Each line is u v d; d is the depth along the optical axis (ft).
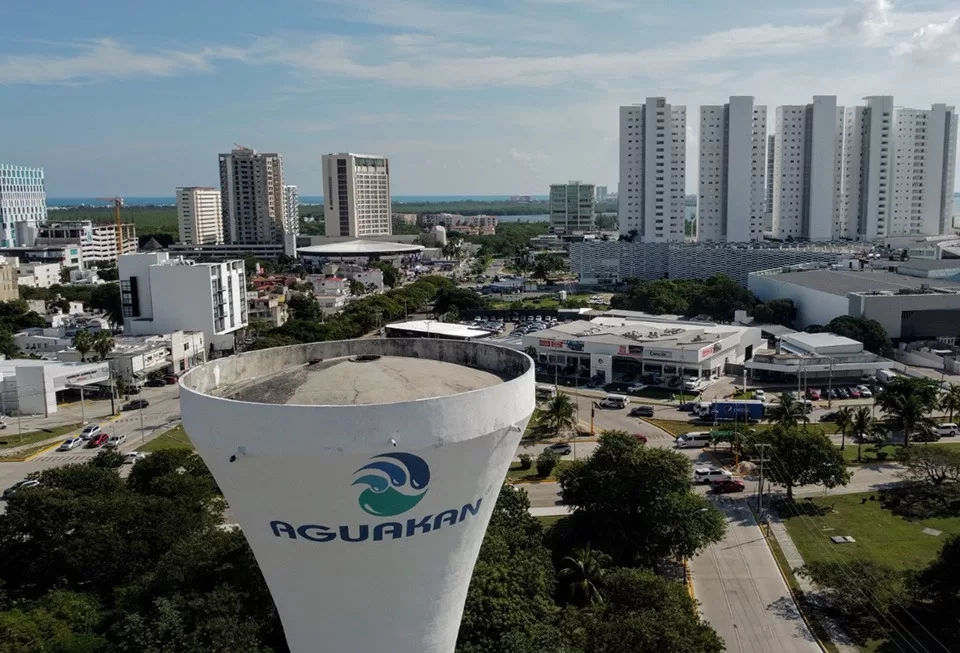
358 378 82.43
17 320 500.74
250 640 138.62
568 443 275.18
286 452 71.05
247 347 442.09
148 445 284.41
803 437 217.36
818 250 586.45
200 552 162.40
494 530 169.07
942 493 216.95
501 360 100.01
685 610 144.97
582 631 139.33
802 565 182.29
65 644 141.79
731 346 384.27
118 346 384.68
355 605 80.94
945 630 153.38
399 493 73.51
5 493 235.81
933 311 407.85
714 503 220.64
